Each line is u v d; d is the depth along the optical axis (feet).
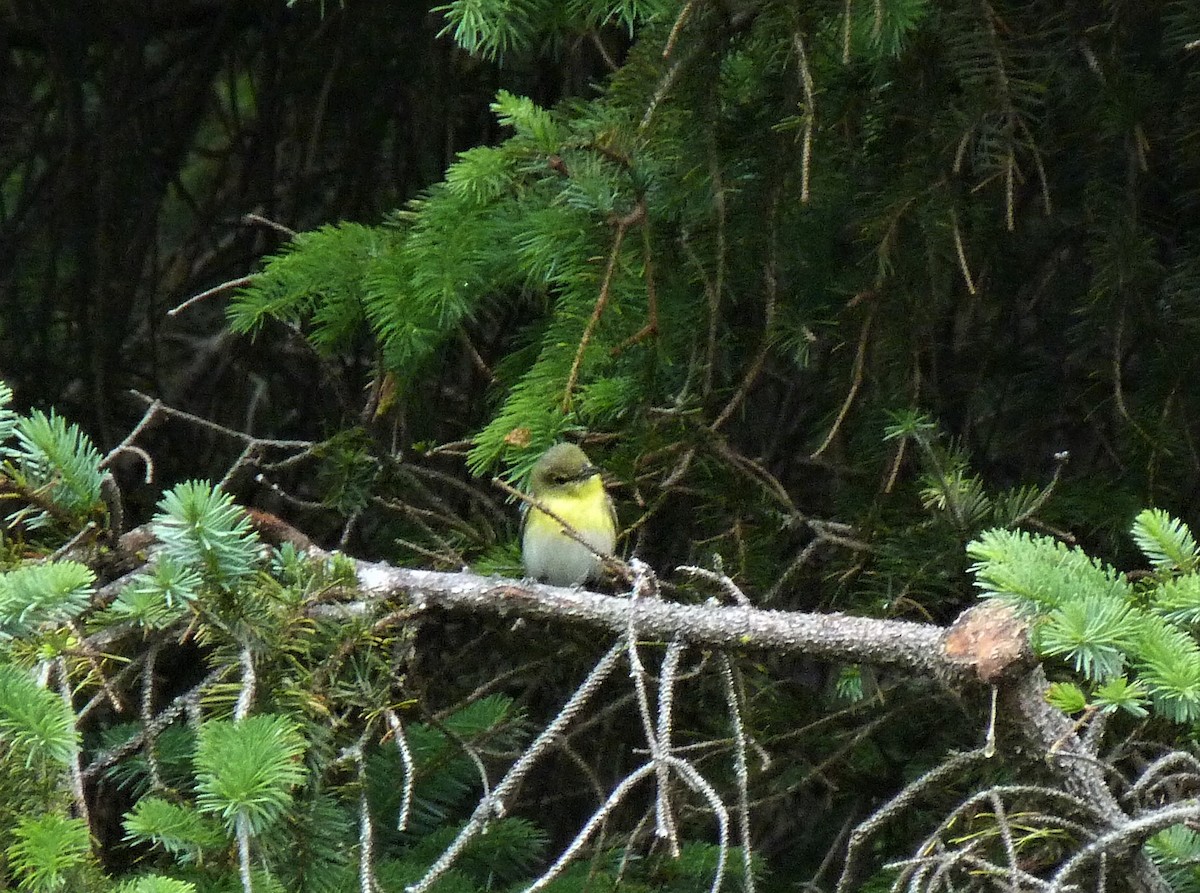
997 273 33.55
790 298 30.17
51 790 17.92
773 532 30.68
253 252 45.39
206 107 47.44
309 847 19.77
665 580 34.30
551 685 33.94
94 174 44.65
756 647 22.41
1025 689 19.92
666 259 27.50
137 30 45.29
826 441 27.66
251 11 46.65
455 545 33.24
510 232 27.71
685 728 32.81
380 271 28.32
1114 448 33.86
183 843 18.38
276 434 42.24
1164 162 30.73
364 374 41.73
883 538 30.01
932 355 32.99
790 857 32.94
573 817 35.32
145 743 19.85
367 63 42.14
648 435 29.43
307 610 21.34
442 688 33.91
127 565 22.49
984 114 27.02
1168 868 19.93
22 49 46.98
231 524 20.58
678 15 25.49
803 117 25.03
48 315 43.19
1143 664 18.38
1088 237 31.14
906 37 26.76
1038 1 31.07
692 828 30.96
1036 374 35.32
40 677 19.17
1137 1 29.68
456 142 41.63
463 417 38.11
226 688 19.90
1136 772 23.45
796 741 30.17
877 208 28.19
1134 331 30.22
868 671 28.99
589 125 26.37
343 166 42.93
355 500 32.22
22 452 21.57
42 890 16.61
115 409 42.63
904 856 30.19
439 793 27.25
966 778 26.09
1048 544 20.62
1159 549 20.66
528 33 27.14
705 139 26.66
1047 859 21.61
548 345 28.02
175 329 47.47
